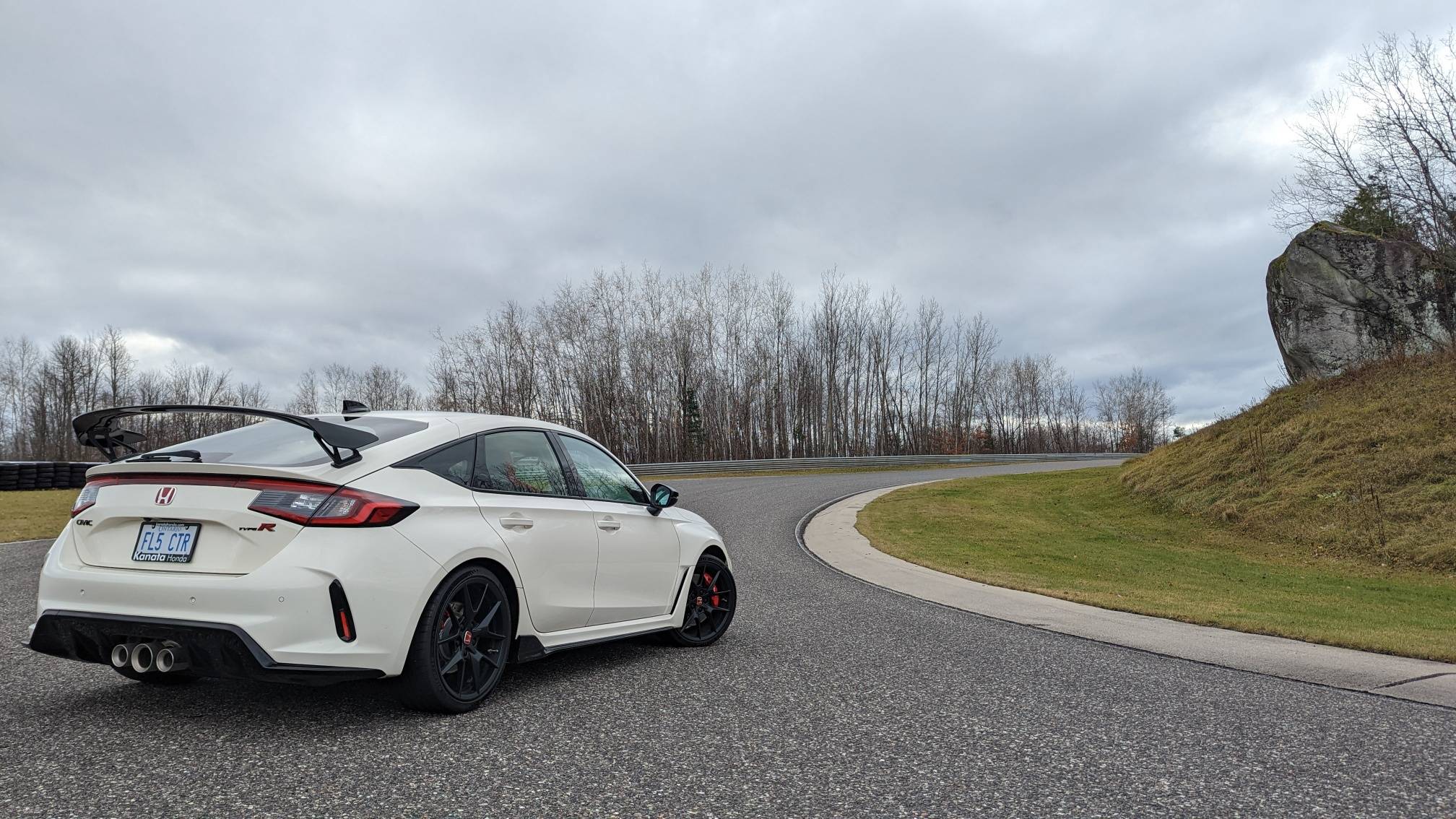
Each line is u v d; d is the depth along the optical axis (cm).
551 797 255
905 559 1259
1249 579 1329
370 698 367
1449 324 2091
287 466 333
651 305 5128
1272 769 302
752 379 5522
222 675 302
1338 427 1950
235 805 240
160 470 325
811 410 5888
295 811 237
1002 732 343
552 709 361
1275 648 609
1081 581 1200
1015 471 3825
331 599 305
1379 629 819
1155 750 323
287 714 339
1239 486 1966
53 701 353
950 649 539
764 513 1852
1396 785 287
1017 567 1327
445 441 380
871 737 331
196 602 301
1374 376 2089
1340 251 2252
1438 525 1473
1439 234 2134
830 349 6003
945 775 286
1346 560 1481
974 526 1869
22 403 5478
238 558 309
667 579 498
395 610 320
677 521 523
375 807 242
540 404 4972
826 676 444
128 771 267
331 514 315
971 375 7125
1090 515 2134
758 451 5581
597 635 439
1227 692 439
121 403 5488
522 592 384
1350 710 405
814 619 652
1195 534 1808
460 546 350
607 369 4984
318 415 410
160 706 346
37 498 1806
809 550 1291
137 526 326
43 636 325
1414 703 430
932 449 6844
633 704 373
